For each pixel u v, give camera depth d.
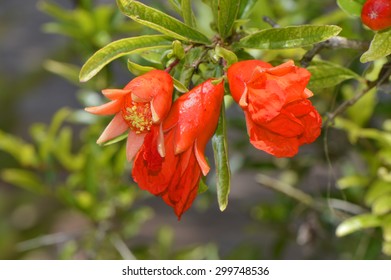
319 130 0.47
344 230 0.59
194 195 0.47
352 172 0.73
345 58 0.63
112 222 0.71
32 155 0.72
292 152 0.46
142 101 0.46
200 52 0.49
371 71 0.53
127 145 0.47
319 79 0.53
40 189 0.72
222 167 0.48
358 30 0.61
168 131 0.47
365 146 0.67
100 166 0.70
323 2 0.69
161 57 0.49
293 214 0.75
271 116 0.45
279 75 0.46
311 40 0.48
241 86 0.47
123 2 0.47
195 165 0.47
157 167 0.46
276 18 0.67
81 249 0.77
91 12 0.70
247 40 0.49
